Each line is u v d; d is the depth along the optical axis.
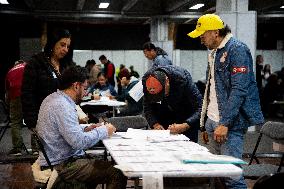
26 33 18.20
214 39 3.55
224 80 3.55
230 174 2.31
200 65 19.83
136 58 19.80
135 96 6.70
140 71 19.86
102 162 3.12
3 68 17.66
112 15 16.69
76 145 3.14
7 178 5.91
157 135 3.54
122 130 4.54
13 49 17.88
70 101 3.28
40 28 18.44
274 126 4.41
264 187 2.01
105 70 13.14
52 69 4.21
